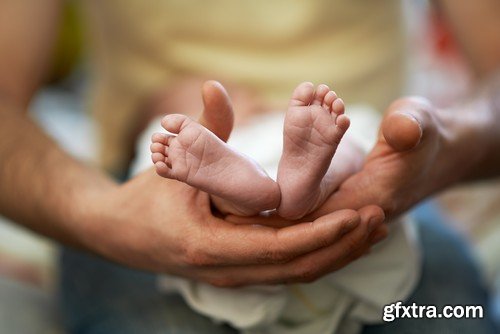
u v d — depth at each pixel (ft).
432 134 1.77
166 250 1.86
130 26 2.90
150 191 1.89
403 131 1.69
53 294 2.69
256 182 1.68
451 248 2.33
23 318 2.47
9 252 2.94
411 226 2.11
